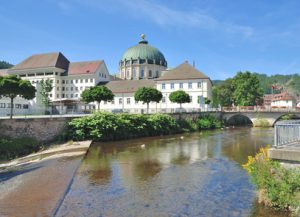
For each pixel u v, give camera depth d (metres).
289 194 9.78
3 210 10.90
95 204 12.02
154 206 11.80
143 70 103.06
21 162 21.66
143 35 111.25
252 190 13.48
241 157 22.56
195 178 16.03
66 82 97.19
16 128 27.11
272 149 10.23
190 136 40.28
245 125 68.81
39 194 12.91
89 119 33.81
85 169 18.45
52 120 30.73
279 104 117.69
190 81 77.25
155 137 38.72
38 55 100.50
